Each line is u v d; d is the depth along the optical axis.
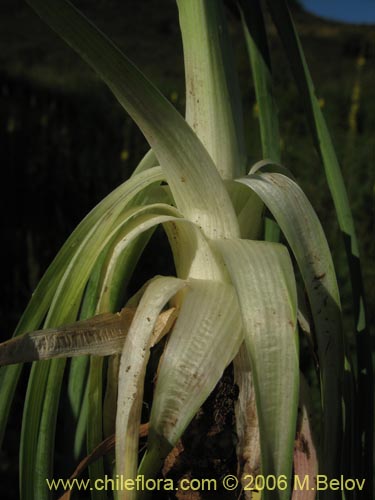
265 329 0.28
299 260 0.30
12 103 2.58
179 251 0.35
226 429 0.33
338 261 1.20
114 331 0.32
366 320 0.38
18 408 1.00
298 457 0.34
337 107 2.43
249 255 0.30
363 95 2.54
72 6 0.27
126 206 0.36
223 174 0.35
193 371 0.29
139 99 0.30
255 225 0.35
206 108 0.35
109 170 1.80
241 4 0.42
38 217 1.53
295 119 2.41
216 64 0.35
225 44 0.35
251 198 0.35
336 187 0.39
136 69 0.29
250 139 1.96
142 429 0.33
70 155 1.91
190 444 0.33
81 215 1.57
